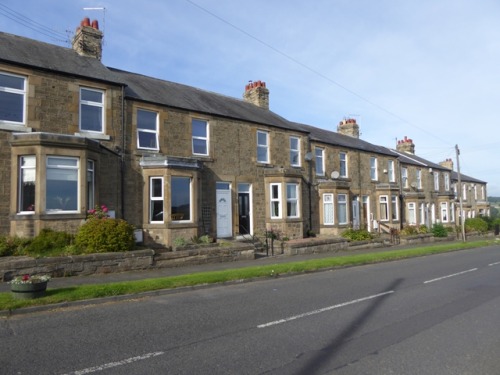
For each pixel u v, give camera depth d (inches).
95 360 207.9
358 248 860.6
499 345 239.9
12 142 513.0
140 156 656.4
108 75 643.5
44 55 617.9
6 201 516.1
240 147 815.1
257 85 1036.5
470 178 2092.8
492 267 607.5
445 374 196.2
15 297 322.3
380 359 214.8
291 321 288.0
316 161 1031.0
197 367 200.1
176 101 739.4
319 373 195.3
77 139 534.3
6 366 199.3
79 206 534.3
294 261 612.4
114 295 356.2
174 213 655.8
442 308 333.1
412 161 1472.7
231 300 359.6
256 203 836.0
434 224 1318.9
